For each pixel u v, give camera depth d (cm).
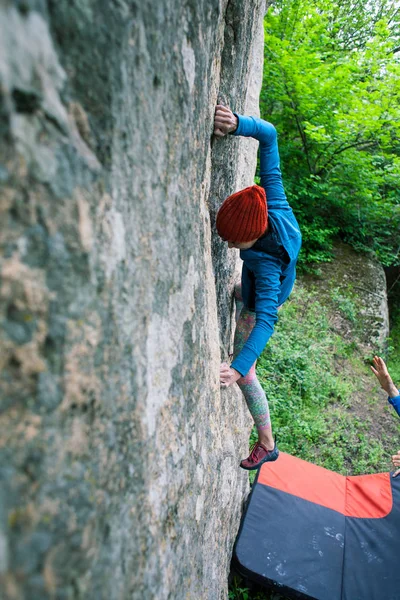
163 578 88
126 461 71
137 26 68
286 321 532
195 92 105
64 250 52
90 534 57
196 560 121
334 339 545
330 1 631
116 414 67
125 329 71
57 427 51
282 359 471
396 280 725
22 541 44
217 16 113
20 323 45
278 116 648
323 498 297
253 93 326
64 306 52
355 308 589
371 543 267
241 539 264
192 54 97
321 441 423
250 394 197
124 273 70
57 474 51
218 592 159
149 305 82
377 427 466
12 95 43
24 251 46
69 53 52
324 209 677
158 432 88
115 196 65
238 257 223
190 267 113
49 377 50
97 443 61
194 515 119
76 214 54
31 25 45
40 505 47
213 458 147
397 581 245
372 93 573
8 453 43
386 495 296
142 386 79
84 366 57
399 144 678
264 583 248
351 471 412
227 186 180
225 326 213
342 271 635
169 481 95
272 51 567
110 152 63
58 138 51
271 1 337
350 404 476
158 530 87
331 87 572
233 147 174
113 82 62
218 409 155
